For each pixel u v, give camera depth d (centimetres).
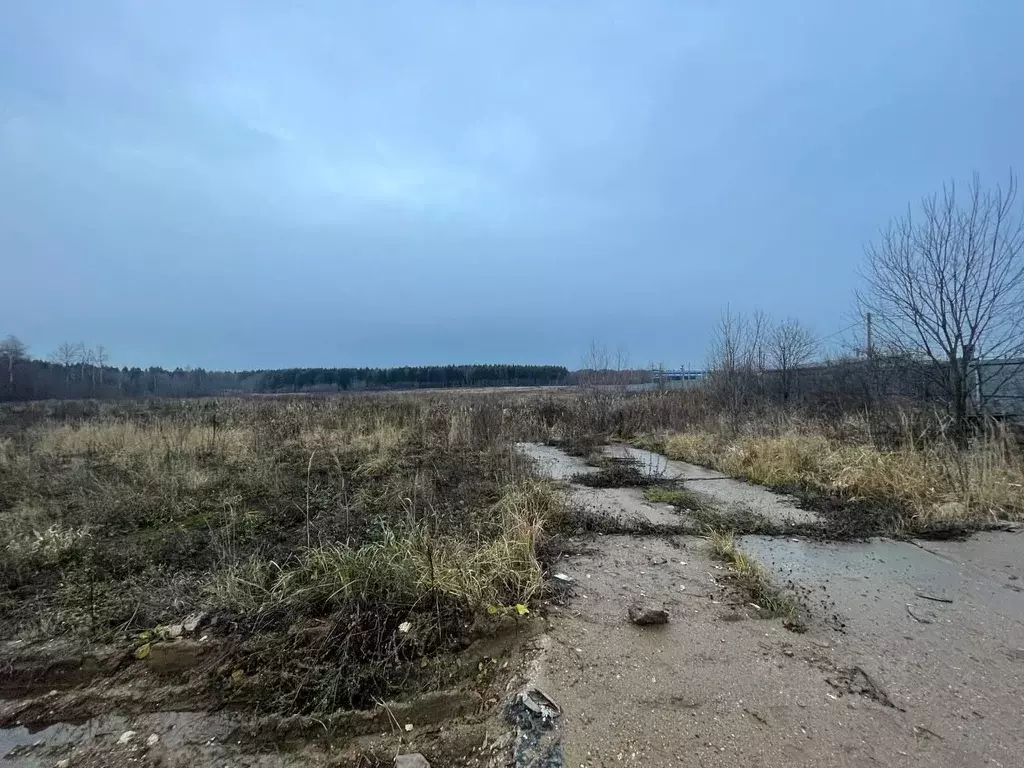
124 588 366
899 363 827
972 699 240
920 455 674
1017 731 218
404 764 207
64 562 421
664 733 218
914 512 550
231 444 917
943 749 208
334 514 528
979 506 545
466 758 212
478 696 251
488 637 297
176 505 571
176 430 1025
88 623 317
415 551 366
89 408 1881
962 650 284
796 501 610
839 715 229
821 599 349
